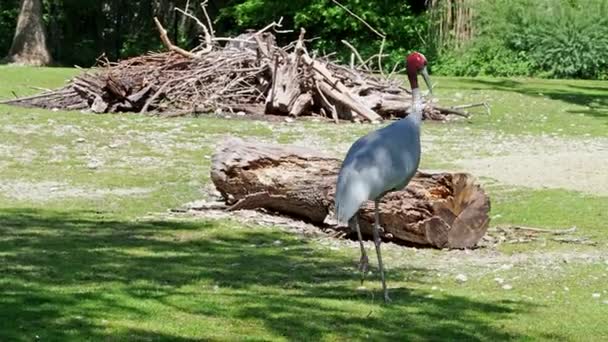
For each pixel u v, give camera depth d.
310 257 11.09
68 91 24.62
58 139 19.42
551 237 12.39
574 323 8.52
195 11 47.72
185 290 9.32
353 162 8.93
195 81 24.67
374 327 8.24
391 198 11.59
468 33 42.97
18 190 14.81
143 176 16.17
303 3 43.69
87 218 12.95
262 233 12.25
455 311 8.81
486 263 10.98
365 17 43.19
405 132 9.12
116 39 48.50
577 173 16.77
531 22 42.16
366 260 9.16
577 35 41.25
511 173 16.81
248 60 25.17
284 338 7.86
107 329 7.94
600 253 11.55
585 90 33.16
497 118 24.98
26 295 8.91
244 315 8.48
